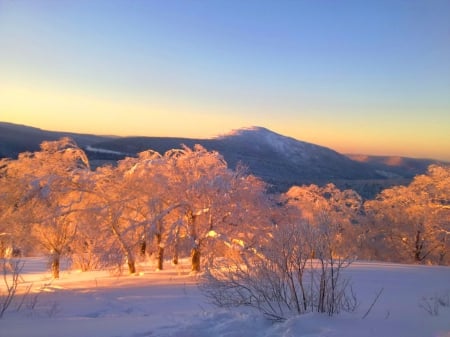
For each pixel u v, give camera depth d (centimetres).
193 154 2442
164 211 2223
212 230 2202
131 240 2223
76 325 730
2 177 2180
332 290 766
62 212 2198
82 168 2373
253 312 742
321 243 796
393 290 1188
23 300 1131
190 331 626
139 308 1078
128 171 2373
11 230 2161
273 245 822
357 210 4197
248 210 2311
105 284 1656
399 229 3994
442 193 3638
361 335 569
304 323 634
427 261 4003
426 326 627
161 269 2350
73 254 2497
